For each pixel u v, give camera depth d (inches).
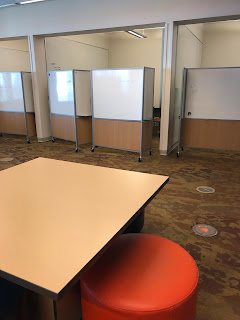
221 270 72.3
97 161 177.2
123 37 343.0
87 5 187.0
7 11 216.2
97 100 191.5
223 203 113.9
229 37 295.1
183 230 92.4
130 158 184.4
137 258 47.4
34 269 30.3
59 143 233.6
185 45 214.7
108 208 45.8
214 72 170.9
